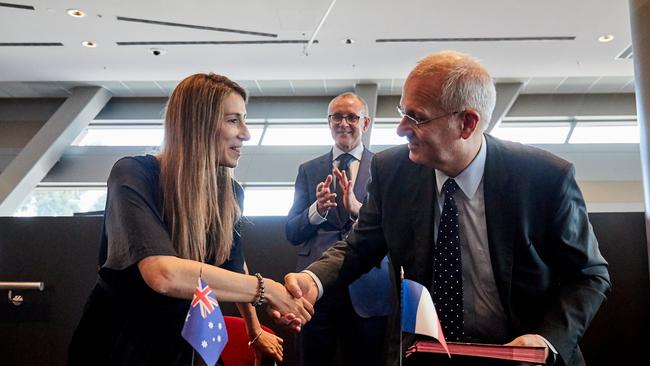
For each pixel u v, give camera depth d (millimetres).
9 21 8273
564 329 1527
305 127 11328
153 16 8086
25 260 3115
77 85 11125
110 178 1576
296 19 8133
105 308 1527
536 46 8992
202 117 1642
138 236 1451
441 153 1620
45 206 10781
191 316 1190
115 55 9562
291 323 1643
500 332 1660
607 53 9250
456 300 1665
